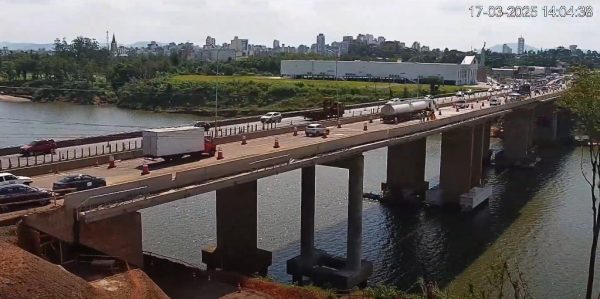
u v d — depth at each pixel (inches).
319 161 2127.2
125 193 1519.4
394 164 3489.2
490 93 6727.4
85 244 1432.1
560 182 4101.9
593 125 1505.9
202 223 2807.6
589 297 1446.9
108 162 2106.3
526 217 3196.4
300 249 2493.8
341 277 2187.5
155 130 2112.5
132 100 7568.9
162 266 1718.8
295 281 2236.7
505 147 4734.3
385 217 3186.5
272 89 7564.0
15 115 6013.8
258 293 1577.3
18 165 1942.7
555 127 5841.5
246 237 2272.4
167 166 2041.1
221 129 3137.3
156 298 1314.0
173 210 3016.7
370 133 2511.1
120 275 1381.6
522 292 1988.2
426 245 2721.5
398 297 1772.9
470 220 3144.7
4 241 1237.1
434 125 3100.4
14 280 1072.2
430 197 3420.3
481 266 2429.9
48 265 1190.9
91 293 1199.6
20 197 1430.9
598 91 1499.8
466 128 3371.1
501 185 4037.9
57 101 7849.4
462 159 3378.4
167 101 7450.8
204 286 1587.1
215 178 1768.0
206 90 7583.7
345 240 2677.2
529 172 4490.7
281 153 2030.0
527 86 6486.2
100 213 1427.2
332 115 3885.3
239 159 1872.5
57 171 1929.1
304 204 2313.0
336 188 3671.3
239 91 7573.8
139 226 1544.0
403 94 7066.9
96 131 4739.2
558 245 2701.8
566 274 2338.8
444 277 2313.0
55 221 1381.6
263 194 3472.0
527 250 2637.8
